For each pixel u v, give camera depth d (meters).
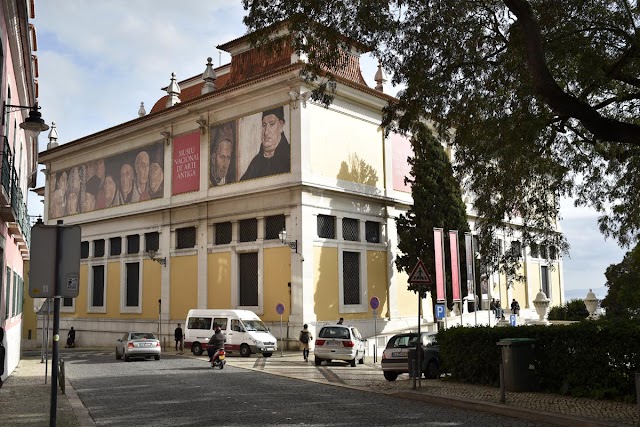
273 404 13.50
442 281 27.31
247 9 15.66
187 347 32.00
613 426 9.82
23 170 22.73
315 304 31.72
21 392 16.00
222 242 35.94
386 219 36.75
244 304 34.19
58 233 8.00
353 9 15.14
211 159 36.81
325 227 33.31
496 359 15.19
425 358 17.69
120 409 13.17
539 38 12.38
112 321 42.75
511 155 15.72
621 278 29.89
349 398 14.45
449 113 16.97
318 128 33.31
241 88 34.75
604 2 14.99
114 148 44.62
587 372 13.02
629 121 17.77
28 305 52.00
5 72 14.74
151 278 40.16
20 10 15.05
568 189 18.91
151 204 40.62
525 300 50.19
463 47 15.73
